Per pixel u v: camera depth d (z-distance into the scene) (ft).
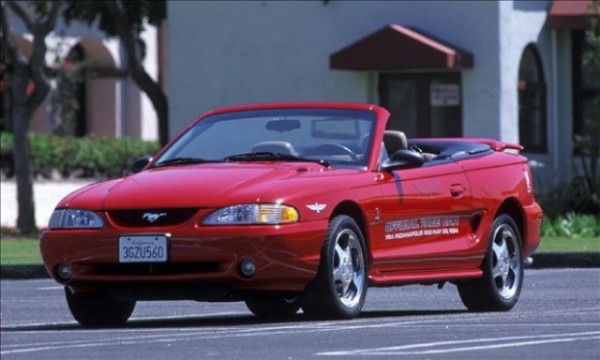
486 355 62.13
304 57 200.23
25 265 141.69
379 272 83.71
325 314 80.33
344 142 87.10
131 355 65.41
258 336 71.92
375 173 84.53
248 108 90.99
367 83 195.83
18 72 203.21
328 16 198.29
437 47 184.34
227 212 77.30
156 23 218.59
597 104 185.26
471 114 188.85
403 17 193.06
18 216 203.92
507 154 96.22
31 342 73.72
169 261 77.51
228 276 77.00
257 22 203.10
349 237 80.94
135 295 79.46
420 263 86.43
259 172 81.20
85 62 307.78
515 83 189.98
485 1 187.52
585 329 73.15
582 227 172.55
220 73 205.57
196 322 86.02
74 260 79.82
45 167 275.39
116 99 336.29
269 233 76.74
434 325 76.79
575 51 200.34
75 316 84.64
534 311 89.35
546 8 197.77
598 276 119.75
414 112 193.26
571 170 198.70
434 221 87.45
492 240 91.50
